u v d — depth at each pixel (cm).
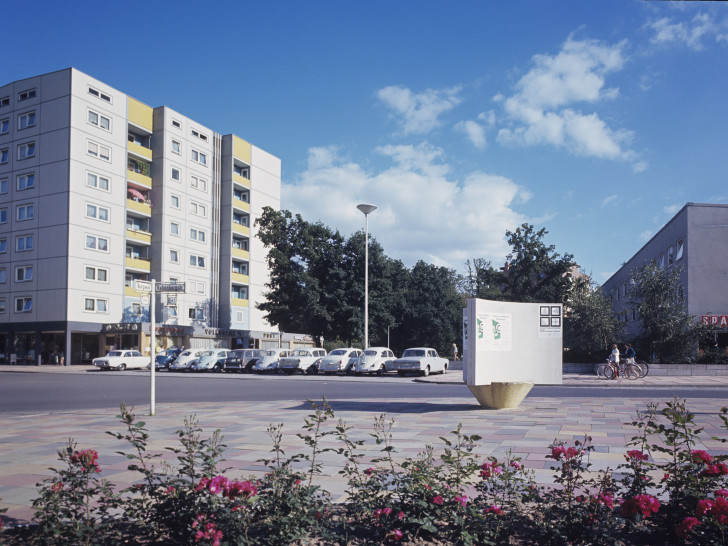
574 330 3909
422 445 891
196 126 6125
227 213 6419
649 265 3494
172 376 3641
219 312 6334
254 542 387
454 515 423
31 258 5050
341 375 3769
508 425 1130
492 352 1482
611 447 864
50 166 5009
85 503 445
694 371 3130
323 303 4906
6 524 497
